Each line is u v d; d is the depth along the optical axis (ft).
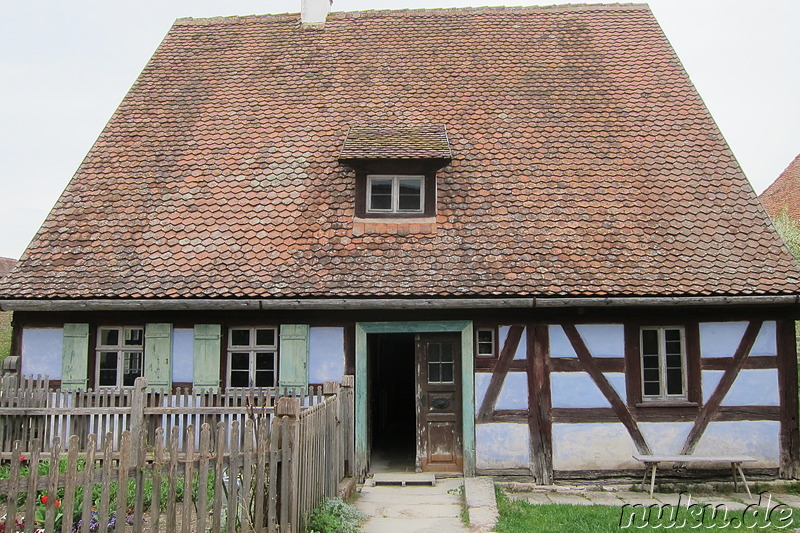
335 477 25.85
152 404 29.17
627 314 32.04
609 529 23.82
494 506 25.76
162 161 38.93
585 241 33.27
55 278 32.48
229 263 32.94
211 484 24.03
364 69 44.21
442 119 40.04
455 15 48.52
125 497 14.51
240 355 32.99
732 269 31.68
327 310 32.50
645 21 46.65
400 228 34.45
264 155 38.91
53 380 32.65
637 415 31.68
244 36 48.21
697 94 40.98
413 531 23.04
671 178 36.35
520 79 42.68
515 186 36.19
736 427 31.50
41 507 20.71
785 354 31.73
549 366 31.96
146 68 45.62
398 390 51.96
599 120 39.75
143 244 34.17
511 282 31.19
